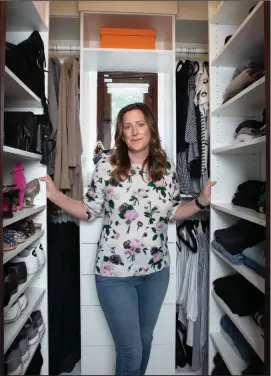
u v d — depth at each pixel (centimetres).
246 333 116
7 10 123
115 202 121
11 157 130
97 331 163
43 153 141
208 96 171
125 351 123
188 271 171
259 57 144
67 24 176
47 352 151
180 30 186
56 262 167
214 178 158
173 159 167
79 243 178
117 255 122
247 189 141
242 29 115
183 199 183
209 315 159
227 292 139
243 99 125
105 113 197
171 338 166
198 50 183
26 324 134
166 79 194
